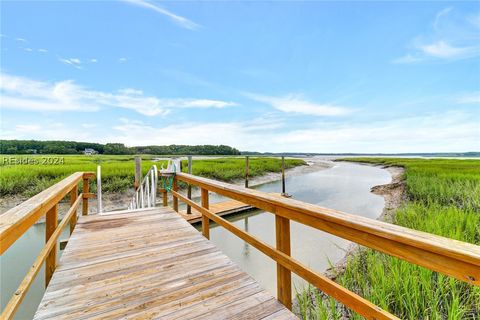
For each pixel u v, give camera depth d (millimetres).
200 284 1964
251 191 2113
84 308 1641
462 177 10797
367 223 1076
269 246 1806
